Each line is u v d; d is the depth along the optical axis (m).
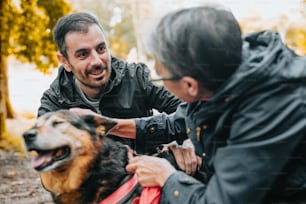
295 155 1.58
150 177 1.80
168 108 2.79
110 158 2.40
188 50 1.57
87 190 2.38
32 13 8.40
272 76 1.54
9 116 11.09
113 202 2.27
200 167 2.35
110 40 26.81
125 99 2.77
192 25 1.57
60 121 2.33
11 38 8.64
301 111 1.52
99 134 2.40
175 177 1.72
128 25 26.95
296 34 9.57
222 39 1.55
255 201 1.52
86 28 2.58
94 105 2.76
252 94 1.55
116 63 2.80
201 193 1.63
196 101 1.76
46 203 4.22
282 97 1.53
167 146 2.51
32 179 5.28
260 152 1.50
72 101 2.77
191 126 1.83
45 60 8.92
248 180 1.50
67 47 2.61
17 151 7.13
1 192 4.62
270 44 1.62
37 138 2.26
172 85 1.70
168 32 1.61
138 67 2.84
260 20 11.83
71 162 2.35
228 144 1.60
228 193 1.51
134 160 1.93
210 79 1.59
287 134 1.50
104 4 29.25
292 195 1.63
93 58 2.59
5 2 8.22
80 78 2.66
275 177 1.52
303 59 1.64
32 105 13.05
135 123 2.37
